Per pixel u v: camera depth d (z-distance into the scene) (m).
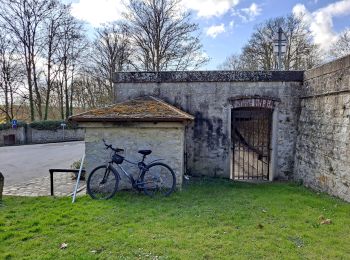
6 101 25.77
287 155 8.58
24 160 14.47
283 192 6.75
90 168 6.80
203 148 8.58
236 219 4.71
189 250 3.61
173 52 22.20
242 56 27.27
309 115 7.63
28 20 25.05
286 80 8.34
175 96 8.58
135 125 6.62
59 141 26.78
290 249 3.62
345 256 3.45
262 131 9.23
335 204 5.55
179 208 5.36
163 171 6.69
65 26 26.62
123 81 8.62
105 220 4.71
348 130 5.70
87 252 3.58
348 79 5.70
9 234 4.18
